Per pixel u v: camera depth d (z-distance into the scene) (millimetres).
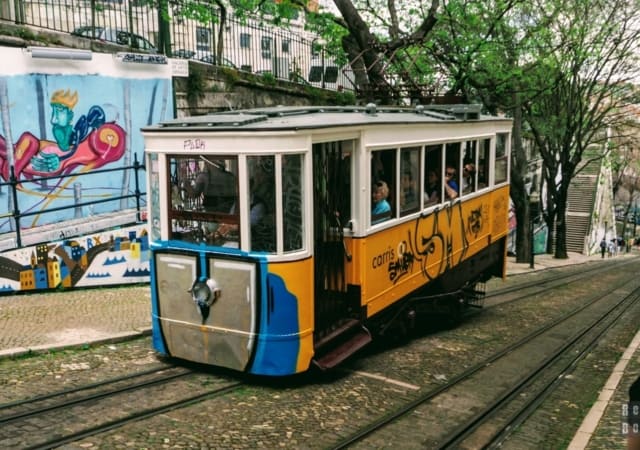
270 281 6691
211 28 15695
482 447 6020
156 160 7203
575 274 26516
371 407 6742
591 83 30375
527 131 33125
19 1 11258
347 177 7730
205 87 14047
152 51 13359
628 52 26422
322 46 19234
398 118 8805
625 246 59938
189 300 7137
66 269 10656
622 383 8031
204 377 7191
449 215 10453
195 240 7074
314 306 7289
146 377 7047
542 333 11758
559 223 36000
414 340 10258
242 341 6875
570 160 36062
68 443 5324
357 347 7680
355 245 7824
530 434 6500
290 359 6836
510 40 18812
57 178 11281
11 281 10000
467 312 13781
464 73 18188
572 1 21891
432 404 7043
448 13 17094
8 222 10789
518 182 27938
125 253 11461
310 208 6867
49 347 7527
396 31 18047
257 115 7379
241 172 6660
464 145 10930
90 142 11844
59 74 11250
